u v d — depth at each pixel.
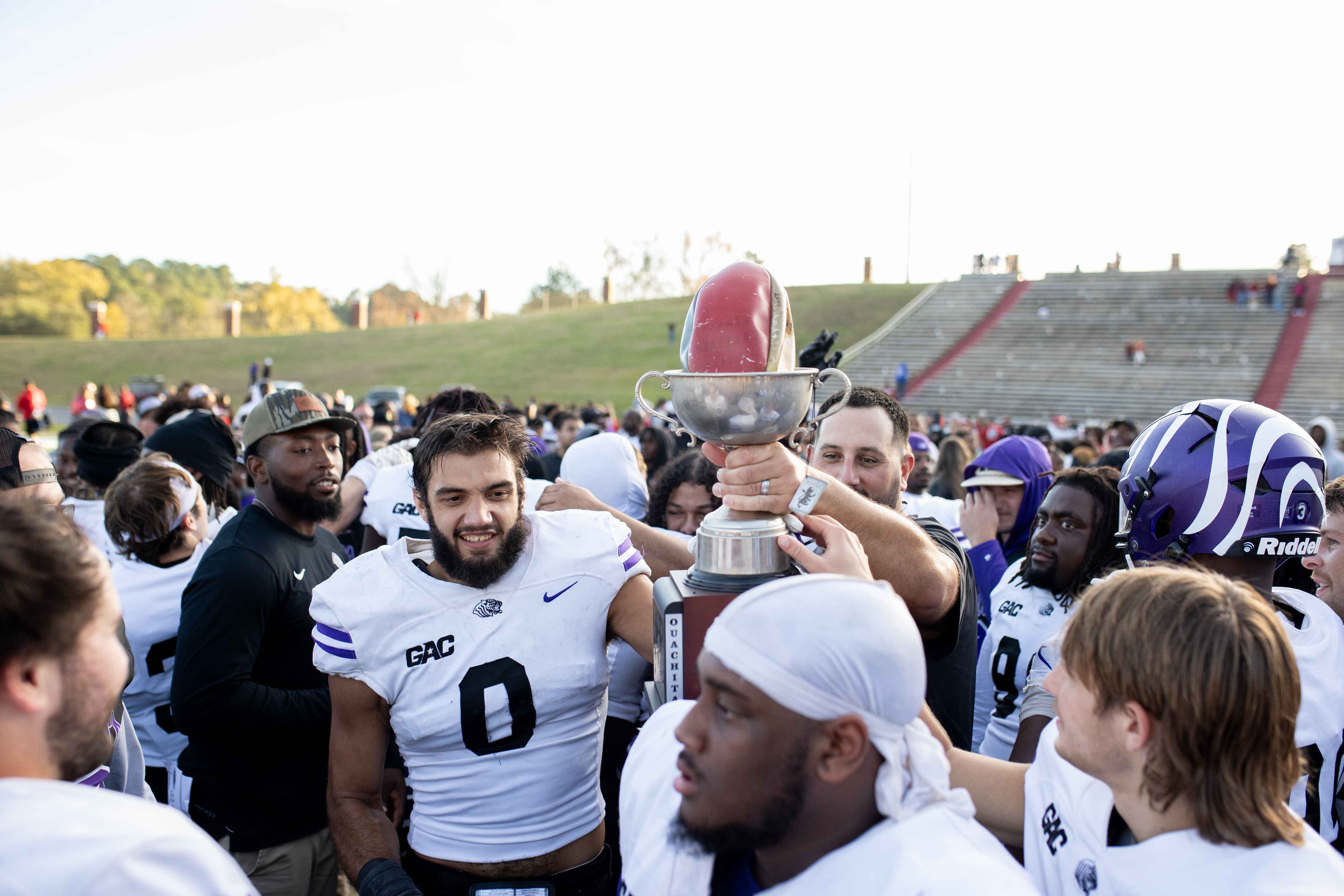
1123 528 1.97
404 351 48.19
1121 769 1.18
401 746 1.93
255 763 2.39
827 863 1.02
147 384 27.27
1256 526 1.75
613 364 41.94
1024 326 38.53
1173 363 32.25
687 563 2.29
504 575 1.88
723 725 1.02
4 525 1.01
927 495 4.30
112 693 1.10
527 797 1.88
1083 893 1.24
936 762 1.11
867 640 0.99
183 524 2.77
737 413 1.30
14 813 0.91
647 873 1.18
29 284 71.19
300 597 2.48
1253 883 1.07
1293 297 35.25
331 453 2.65
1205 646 1.09
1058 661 1.93
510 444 1.86
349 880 1.84
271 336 53.81
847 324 42.94
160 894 0.91
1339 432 25.83
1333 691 1.57
